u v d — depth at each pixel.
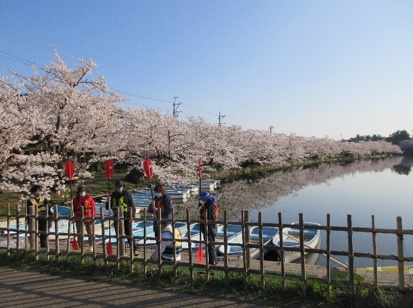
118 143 23.69
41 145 19.38
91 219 6.55
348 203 25.41
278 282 5.29
